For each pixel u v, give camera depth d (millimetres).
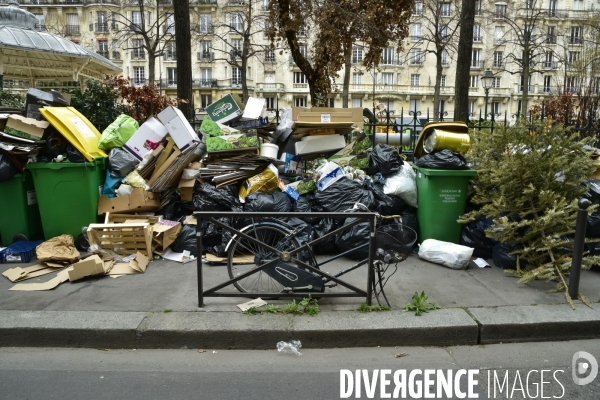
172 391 3100
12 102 7801
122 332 3738
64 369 3406
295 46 10820
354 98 48906
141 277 4930
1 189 5602
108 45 43594
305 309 4109
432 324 3857
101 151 5930
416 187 5961
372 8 10703
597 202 5301
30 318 3898
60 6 43438
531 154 4855
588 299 4367
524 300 4367
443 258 5305
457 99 8078
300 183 6051
